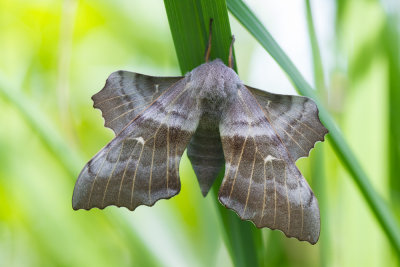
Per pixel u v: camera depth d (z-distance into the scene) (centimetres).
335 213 28
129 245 26
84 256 30
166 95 24
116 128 24
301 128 24
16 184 30
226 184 23
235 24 32
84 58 34
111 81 24
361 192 23
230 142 23
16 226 30
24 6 33
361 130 26
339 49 27
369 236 26
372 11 27
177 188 23
